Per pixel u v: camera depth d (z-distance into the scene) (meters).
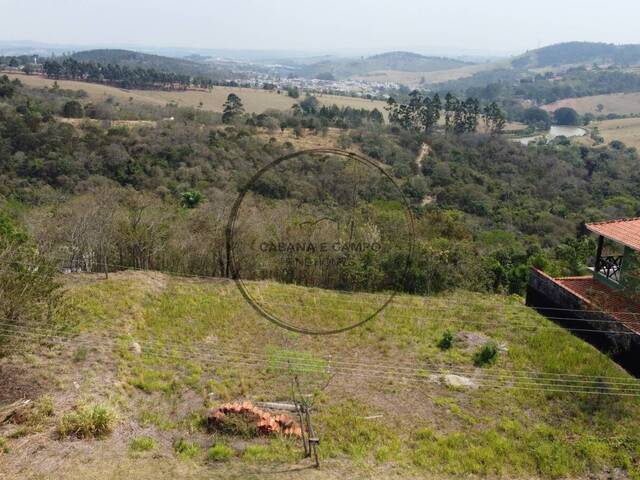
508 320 17.02
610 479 9.87
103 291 16.73
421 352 14.56
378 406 11.97
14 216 22.53
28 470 8.57
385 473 9.65
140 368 12.65
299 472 9.41
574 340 15.32
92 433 9.77
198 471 9.20
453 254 22.17
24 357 11.94
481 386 12.83
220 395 11.95
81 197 24.64
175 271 20.02
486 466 10.03
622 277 16.58
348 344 14.87
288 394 12.17
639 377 13.38
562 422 11.45
